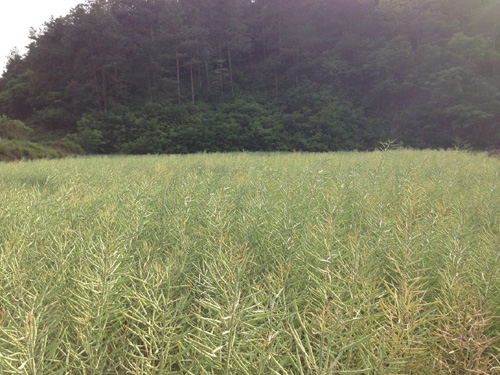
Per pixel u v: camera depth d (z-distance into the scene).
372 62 53.34
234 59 70.81
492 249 2.06
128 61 52.28
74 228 3.11
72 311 1.78
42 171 8.76
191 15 64.81
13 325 1.46
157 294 1.79
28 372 1.23
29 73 61.53
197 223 3.18
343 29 67.00
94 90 49.34
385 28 58.72
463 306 1.61
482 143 40.06
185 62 58.00
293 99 54.06
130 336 1.79
